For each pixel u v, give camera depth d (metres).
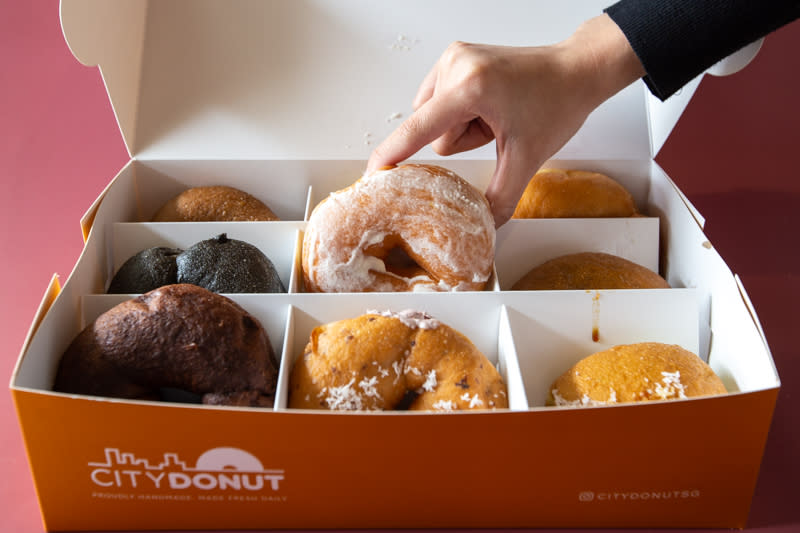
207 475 0.35
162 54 0.54
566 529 0.37
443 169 0.46
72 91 0.72
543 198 0.53
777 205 0.60
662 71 0.42
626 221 0.51
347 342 0.38
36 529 0.36
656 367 0.39
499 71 0.43
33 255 0.52
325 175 0.55
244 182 0.55
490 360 0.43
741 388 0.40
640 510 0.36
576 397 0.39
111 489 0.35
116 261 0.49
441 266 0.44
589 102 0.45
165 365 0.37
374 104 0.55
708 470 0.35
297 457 0.34
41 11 0.83
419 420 0.33
